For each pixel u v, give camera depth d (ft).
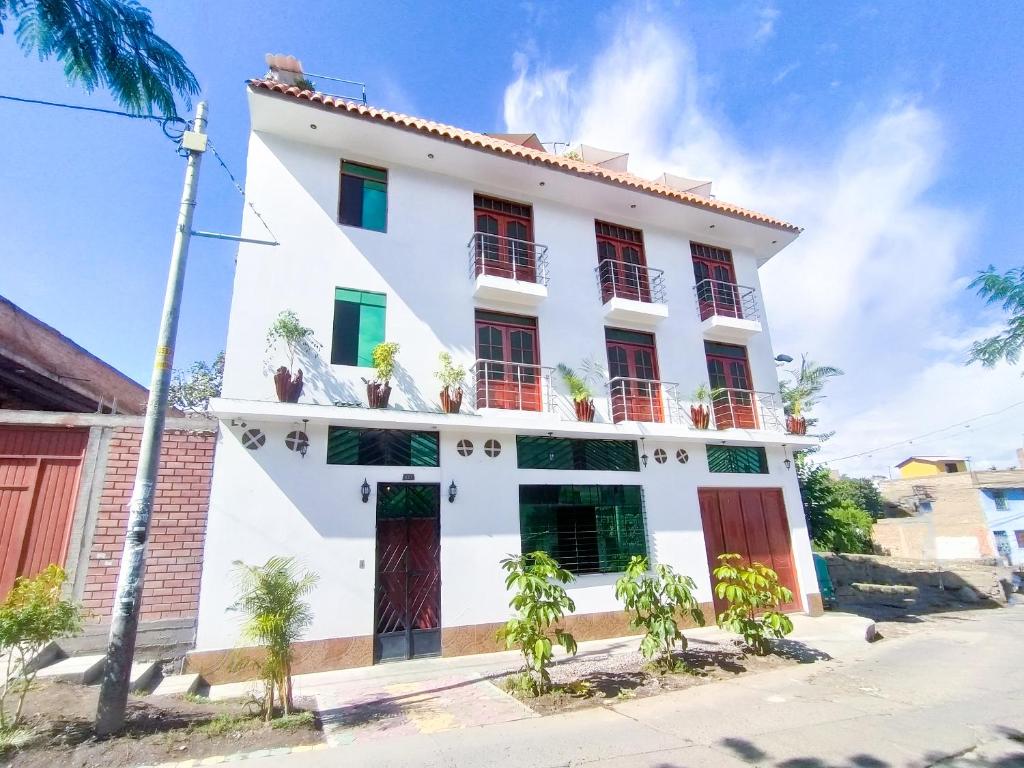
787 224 48.19
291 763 15.44
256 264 31.32
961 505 110.11
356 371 31.81
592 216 44.09
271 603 19.66
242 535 26.86
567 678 24.57
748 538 40.96
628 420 39.91
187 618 25.73
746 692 22.48
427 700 22.06
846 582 70.85
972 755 15.78
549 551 34.14
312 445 29.40
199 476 27.81
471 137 38.11
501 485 33.45
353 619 27.91
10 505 25.38
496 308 37.68
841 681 24.25
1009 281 19.98
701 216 45.75
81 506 25.89
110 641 17.11
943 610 51.88
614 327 41.98
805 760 15.44
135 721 17.61
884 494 125.59
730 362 46.68
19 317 32.55
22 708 17.51
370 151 36.32
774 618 28.14
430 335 34.73
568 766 15.25
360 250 34.40
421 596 30.25
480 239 38.27
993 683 23.95
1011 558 102.47
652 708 20.52
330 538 28.48
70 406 38.86
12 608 16.38
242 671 25.27
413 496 31.55
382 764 15.46
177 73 17.48
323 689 23.89
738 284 47.96
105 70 16.75
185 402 57.11
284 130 34.14
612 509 36.91
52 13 15.43
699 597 37.47
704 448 41.09
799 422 45.16
